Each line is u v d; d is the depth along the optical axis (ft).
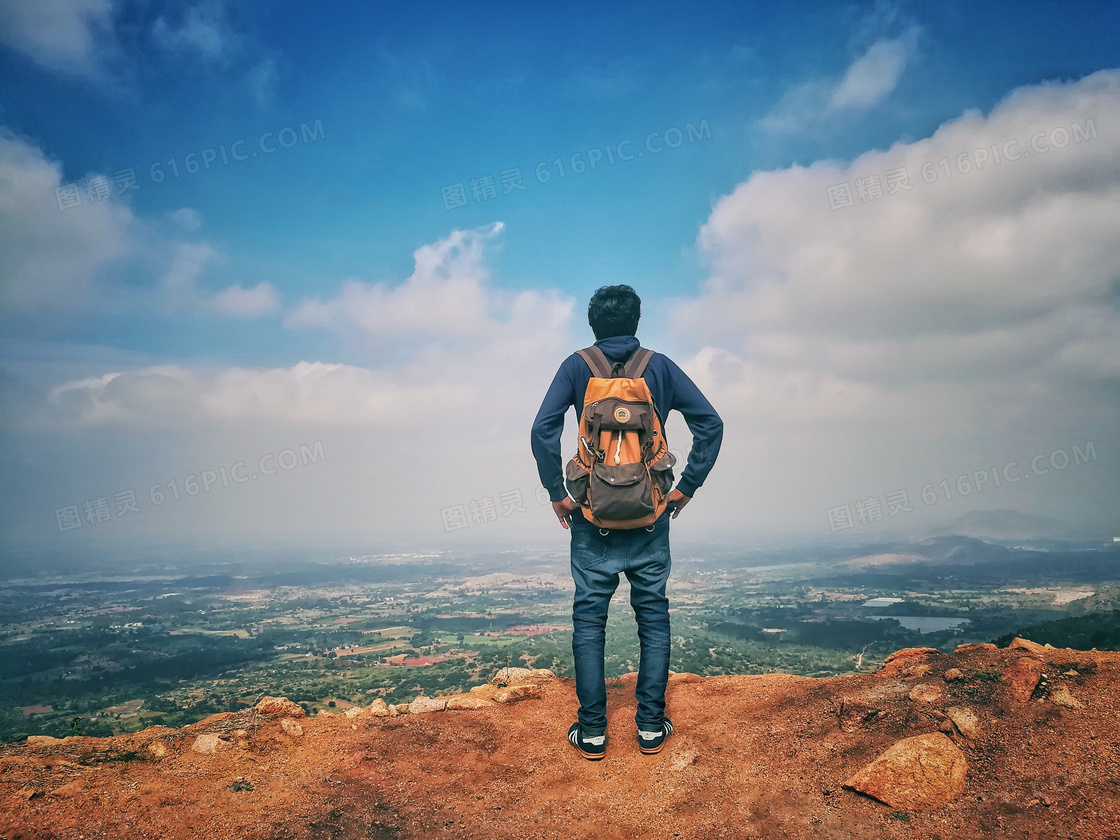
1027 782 7.39
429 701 12.66
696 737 10.30
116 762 9.05
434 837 7.87
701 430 10.31
